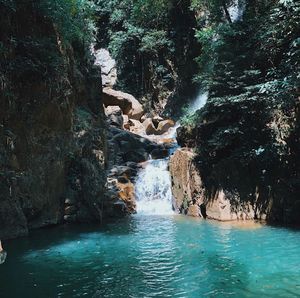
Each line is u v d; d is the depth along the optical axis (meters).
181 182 15.13
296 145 12.47
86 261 8.83
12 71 10.75
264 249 9.62
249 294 6.82
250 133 13.70
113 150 18.19
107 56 31.20
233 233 11.38
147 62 28.16
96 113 16.83
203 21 23.19
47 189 12.38
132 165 17.72
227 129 13.41
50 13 11.98
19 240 10.73
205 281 7.48
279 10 12.22
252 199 13.48
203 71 16.95
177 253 9.42
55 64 11.75
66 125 13.31
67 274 7.91
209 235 11.22
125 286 7.23
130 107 24.92
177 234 11.43
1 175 10.52
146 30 27.67
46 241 10.63
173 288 7.13
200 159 14.55
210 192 13.95
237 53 14.29
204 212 14.22
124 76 29.28
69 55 14.23
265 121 13.41
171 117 25.95
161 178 16.42
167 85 27.22
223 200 13.44
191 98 25.14
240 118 14.09
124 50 28.94
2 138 10.52
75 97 14.91
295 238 10.57
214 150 14.34
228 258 8.95
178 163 15.37
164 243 10.41
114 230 12.09
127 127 23.12
